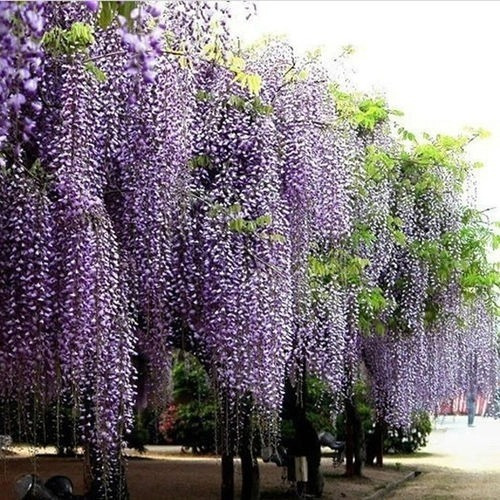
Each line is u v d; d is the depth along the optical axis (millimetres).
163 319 6719
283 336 6676
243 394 6934
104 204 6145
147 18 4535
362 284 9531
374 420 16312
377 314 10320
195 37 6426
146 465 17688
